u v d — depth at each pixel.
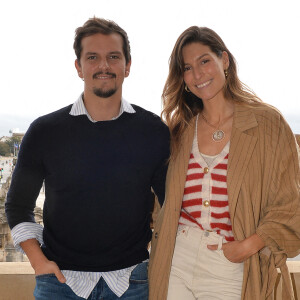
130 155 1.79
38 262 1.68
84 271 1.72
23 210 1.78
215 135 1.83
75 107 1.78
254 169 1.72
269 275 1.70
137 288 1.79
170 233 1.83
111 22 1.86
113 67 1.78
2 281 2.28
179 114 2.01
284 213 1.66
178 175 1.84
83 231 1.73
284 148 1.71
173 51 1.97
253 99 1.89
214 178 1.77
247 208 1.70
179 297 1.78
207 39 1.87
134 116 1.86
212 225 1.75
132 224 1.78
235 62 1.94
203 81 1.86
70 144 1.74
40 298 1.72
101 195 1.72
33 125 1.78
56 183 1.73
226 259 1.70
